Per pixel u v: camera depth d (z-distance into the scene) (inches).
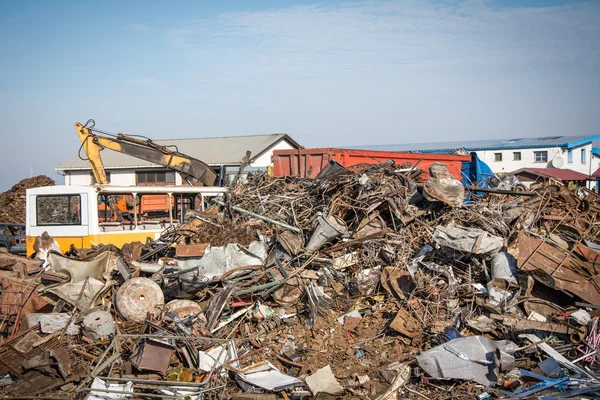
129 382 283.4
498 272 371.2
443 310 358.9
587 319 330.0
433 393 293.3
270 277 385.1
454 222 408.5
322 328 355.6
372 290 383.2
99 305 365.4
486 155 1683.1
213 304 351.9
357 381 301.1
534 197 466.3
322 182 465.1
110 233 513.3
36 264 410.6
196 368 301.6
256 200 487.2
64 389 290.7
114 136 609.9
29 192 519.2
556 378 293.7
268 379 297.3
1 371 293.7
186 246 382.0
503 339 330.6
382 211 425.7
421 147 1862.7
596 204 485.1
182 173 639.8
